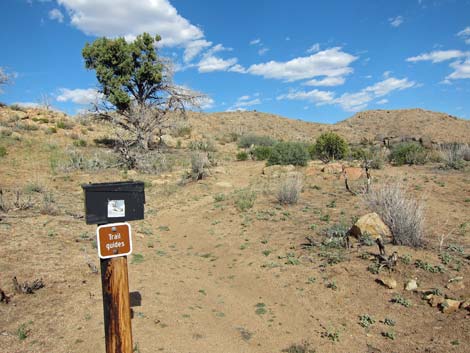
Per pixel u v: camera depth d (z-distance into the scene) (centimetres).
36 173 1920
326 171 1761
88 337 541
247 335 606
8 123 2994
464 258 767
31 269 749
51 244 907
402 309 639
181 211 1416
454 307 608
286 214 1205
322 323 634
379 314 638
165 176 2033
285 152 2119
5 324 560
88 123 3609
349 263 802
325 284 746
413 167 1862
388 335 579
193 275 848
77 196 1564
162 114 2956
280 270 833
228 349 556
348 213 1153
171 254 991
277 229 1091
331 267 802
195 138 3975
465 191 1292
